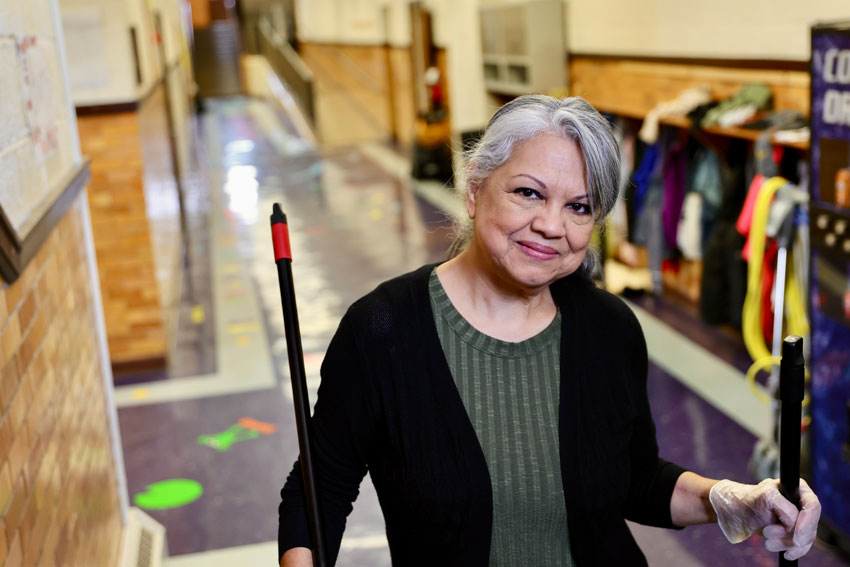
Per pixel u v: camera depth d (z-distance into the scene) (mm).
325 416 1436
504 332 1422
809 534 1295
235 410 4555
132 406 4668
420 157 10430
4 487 1585
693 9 4930
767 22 4297
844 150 2834
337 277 6832
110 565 2639
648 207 5492
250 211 9398
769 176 3965
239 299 6457
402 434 1377
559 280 1492
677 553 3162
